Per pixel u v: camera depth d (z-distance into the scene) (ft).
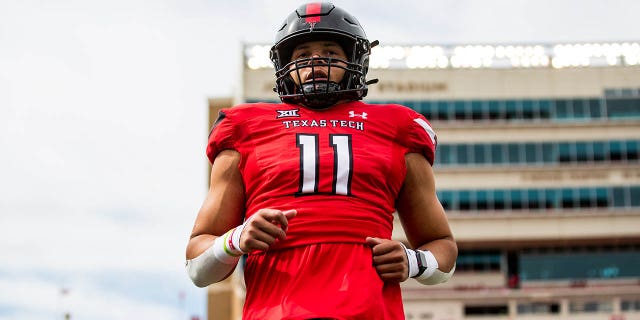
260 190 13.24
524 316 166.50
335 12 14.49
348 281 12.35
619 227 168.14
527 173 170.81
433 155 14.33
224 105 183.83
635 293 165.89
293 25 14.46
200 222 13.66
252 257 13.21
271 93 167.73
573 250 171.94
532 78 174.09
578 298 166.81
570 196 169.89
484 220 168.86
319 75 13.88
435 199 14.34
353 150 13.32
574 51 174.19
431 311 166.40
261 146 13.52
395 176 13.60
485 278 170.50
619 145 171.83
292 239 12.71
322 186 12.97
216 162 13.89
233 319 184.65
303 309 12.13
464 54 173.68
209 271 13.03
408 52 173.27
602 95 173.27
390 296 13.00
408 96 172.14
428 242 14.24
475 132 172.14
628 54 174.19
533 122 172.55
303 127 13.56
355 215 12.87
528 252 172.14
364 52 14.65
